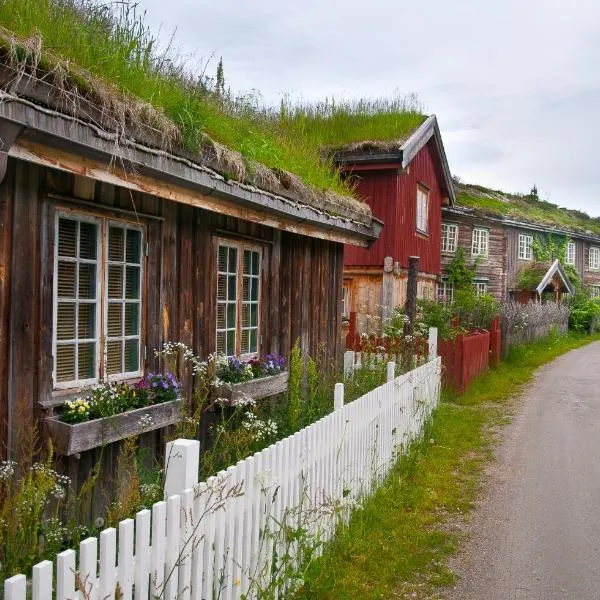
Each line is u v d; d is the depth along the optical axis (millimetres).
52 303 3852
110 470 4195
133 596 2730
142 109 3920
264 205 5434
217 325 5738
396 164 14469
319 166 8586
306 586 3994
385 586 4258
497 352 15141
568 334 25375
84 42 4027
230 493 3127
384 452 6320
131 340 4633
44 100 3189
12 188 3553
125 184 3941
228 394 5270
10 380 3547
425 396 8555
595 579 4562
